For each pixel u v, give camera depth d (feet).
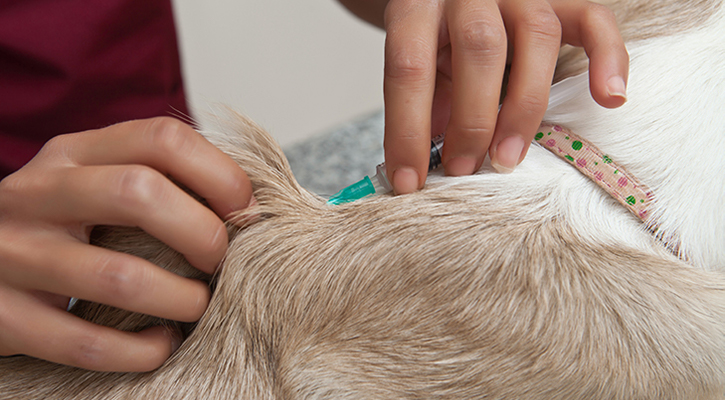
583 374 1.68
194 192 1.83
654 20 2.19
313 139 7.63
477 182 1.97
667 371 1.69
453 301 1.73
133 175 1.55
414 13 1.94
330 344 1.81
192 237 1.64
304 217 1.95
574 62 2.25
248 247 1.87
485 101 1.79
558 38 1.86
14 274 1.62
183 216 1.61
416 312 1.75
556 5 2.06
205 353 1.87
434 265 1.77
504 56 1.79
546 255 1.78
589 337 1.68
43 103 2.92
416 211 1.89
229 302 1.85
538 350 1.69
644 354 1.69
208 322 1.86
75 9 2.90
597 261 1.78
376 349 1.78
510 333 1.69
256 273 1.87
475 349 1.72
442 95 2.62
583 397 1.71
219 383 1.84
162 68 3.55
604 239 1.86
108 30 3.07
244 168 1.95
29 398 1.92
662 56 2.07
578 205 1.93
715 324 1.73
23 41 2.74
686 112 1.95
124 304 1.60
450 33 1.88
